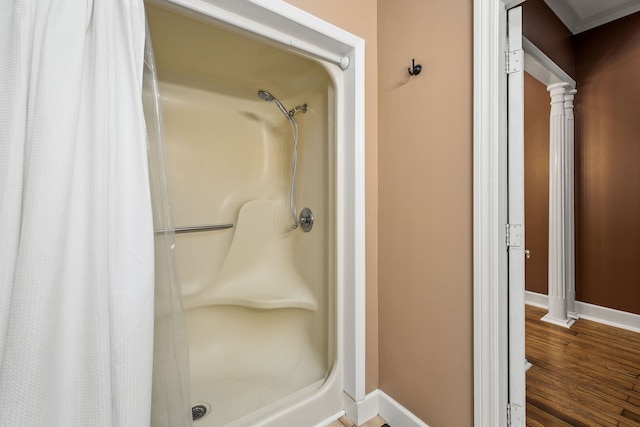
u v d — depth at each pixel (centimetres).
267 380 135
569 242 218
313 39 105
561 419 121
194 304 148
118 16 66
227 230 165
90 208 62
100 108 62
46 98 56
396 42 113
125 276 64
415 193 108
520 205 87
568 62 208
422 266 106
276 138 181
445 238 98
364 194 117
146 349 66
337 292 121
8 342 54
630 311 201
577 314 224
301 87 152
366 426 115
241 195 170
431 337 103
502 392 88
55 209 56
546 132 237
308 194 151
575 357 170
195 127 158
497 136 85
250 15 90
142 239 66
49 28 57
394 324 117
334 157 124
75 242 60
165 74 146
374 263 122
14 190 53
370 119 119
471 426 92
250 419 101
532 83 244
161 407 79
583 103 217
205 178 160
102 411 61
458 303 94
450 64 95
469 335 92
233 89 165
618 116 202
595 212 214
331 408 118
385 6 118
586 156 217
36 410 55
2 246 52
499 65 86
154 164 78
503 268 88
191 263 154
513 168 88
